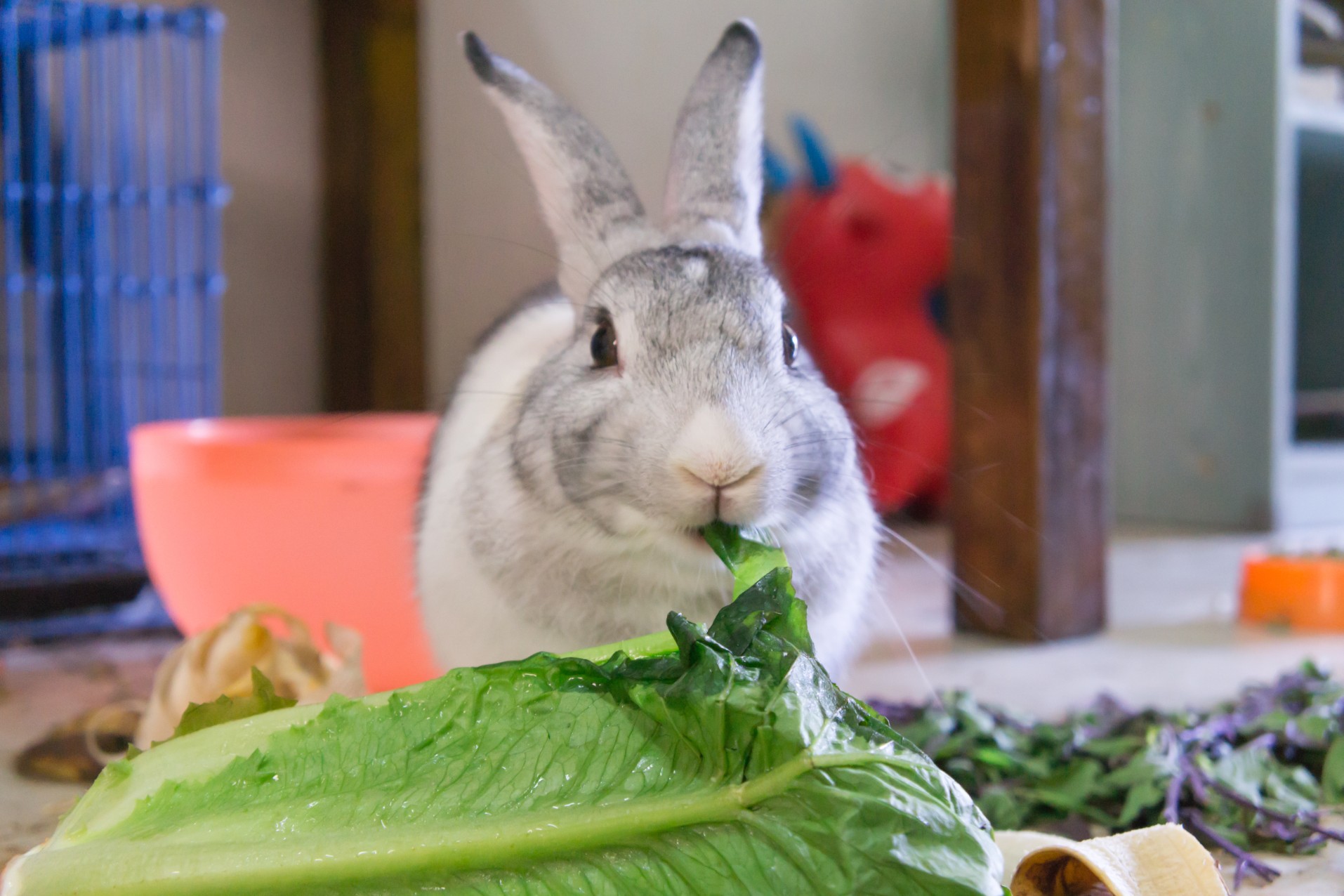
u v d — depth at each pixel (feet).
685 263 2.85
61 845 2.52
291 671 3.08
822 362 6.03
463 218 5.81
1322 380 7.49
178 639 4.15
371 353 5.70
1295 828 2.95
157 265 5.10
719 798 2.43
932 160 7.24
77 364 4.66
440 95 5.80
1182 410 6.64
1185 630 4.24
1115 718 3.33
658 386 2.74
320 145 5.86
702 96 3.05
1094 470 4.15
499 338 3.23
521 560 2.87
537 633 2.89
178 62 5.21
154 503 3.58
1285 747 3.22
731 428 2.68
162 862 2.47
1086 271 4.11
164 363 4.94
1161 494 6.78
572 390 2.82
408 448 3.50
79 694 3.70
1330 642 4.10
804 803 2.41
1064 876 2.71
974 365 4.15
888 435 5.94
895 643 4.09
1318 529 6.50
